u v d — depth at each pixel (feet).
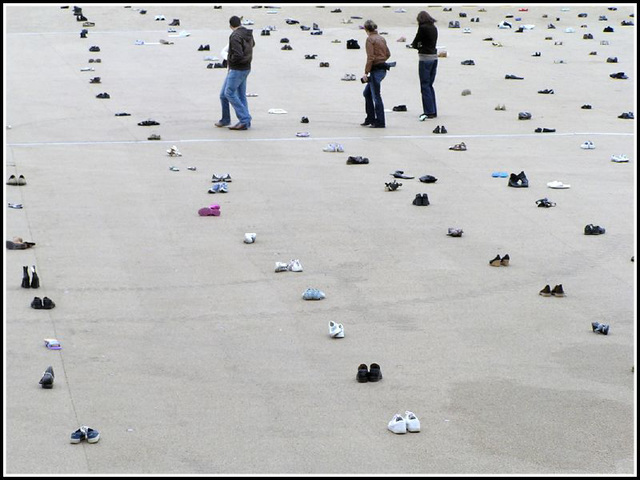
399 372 85.40
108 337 91.81
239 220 127.95
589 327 96.02
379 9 361.10
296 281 106.83
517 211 134.10
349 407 78.95
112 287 104.22
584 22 349.61
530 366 87.15
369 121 188.75
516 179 146.72
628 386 83.46
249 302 100.83
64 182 145.38
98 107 203.21
